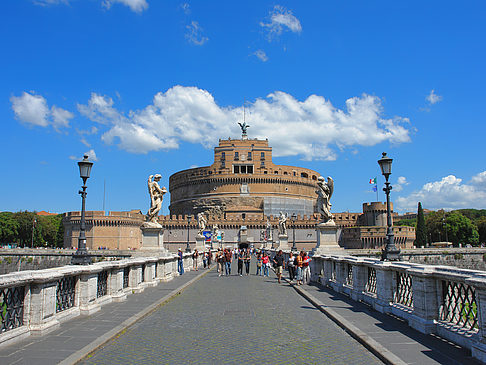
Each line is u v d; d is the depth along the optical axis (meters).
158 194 25.58
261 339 10.43
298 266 23.92
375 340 9.58
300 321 12.77
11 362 8.05
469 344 8.52
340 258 18.89
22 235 118.62
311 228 126.00
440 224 121.00
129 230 117.31
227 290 21.78
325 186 24.48
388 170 15.70
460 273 8.96
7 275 9.30
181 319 13.16
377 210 125.06
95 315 13.04
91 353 8.95
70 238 113.69
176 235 123.94
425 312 10.27
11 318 9.70
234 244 123.12
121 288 16.77
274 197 139.12
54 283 11.05
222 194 139.62
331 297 17.33
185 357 8.86
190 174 149.00
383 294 13.20
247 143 146.50
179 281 25.48
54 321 10.93
